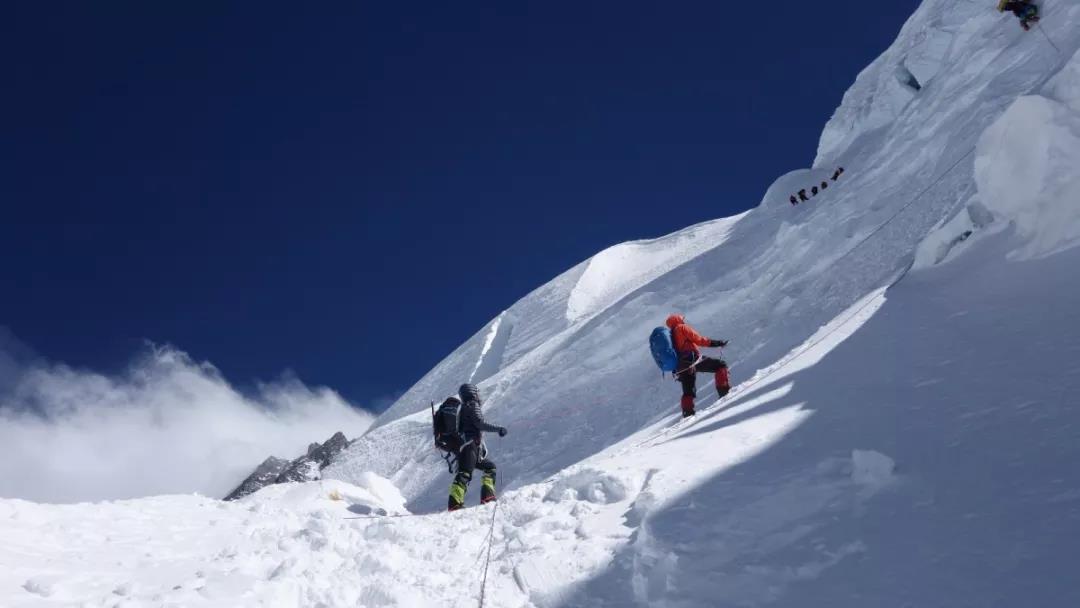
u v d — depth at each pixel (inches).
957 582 95.0
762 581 113.3
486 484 320.2
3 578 147.7
